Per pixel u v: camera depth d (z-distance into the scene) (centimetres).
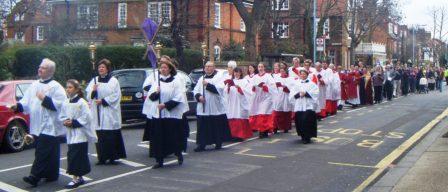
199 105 1243
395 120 1875
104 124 1063
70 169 885
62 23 3831
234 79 1383
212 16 4306
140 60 2878
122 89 1667
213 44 4306
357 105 2520
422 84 3797
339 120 1889
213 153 1208
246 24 3266
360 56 6581
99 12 4369
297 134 1466
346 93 2377
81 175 892
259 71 1481
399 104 2644
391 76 2955
